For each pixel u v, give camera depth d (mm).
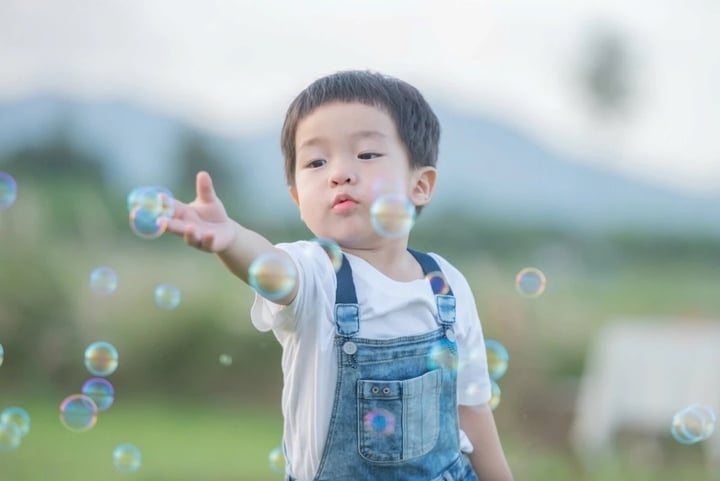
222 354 7934
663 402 6660
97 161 17000
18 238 7988
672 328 7430
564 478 6004
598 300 10102
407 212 2299
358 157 2434
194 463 5922
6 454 5879
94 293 7945
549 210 20000
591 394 6859
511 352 7449
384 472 2318
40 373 7734
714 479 6035
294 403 2340
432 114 2611
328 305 2303
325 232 2426
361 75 2549
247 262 2166
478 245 14188
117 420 7098
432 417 2371
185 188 18203
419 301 2385
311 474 2324
